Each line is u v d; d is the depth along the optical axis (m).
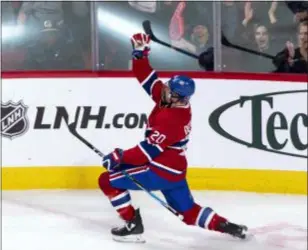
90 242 12.08
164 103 11.27
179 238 12.56
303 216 14.04
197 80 15.32
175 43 15.67
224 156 15.47
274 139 15.48
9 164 15.27
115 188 11.83
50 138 15.26
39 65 15.52
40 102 15.16
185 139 11.50
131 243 12.08
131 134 15.34
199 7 15.57
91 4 15.44
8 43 15.40
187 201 11.74
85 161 15.37
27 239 12.14
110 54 15.66
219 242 12.39
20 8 15.37
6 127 15.17
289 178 15.55
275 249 12.05
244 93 15.38
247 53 15.75
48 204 14.34
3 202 14.39
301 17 15.66
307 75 15.41
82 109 15.25
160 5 15.59
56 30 15.46
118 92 15.27
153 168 11.42
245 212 14.20
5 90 15.09
